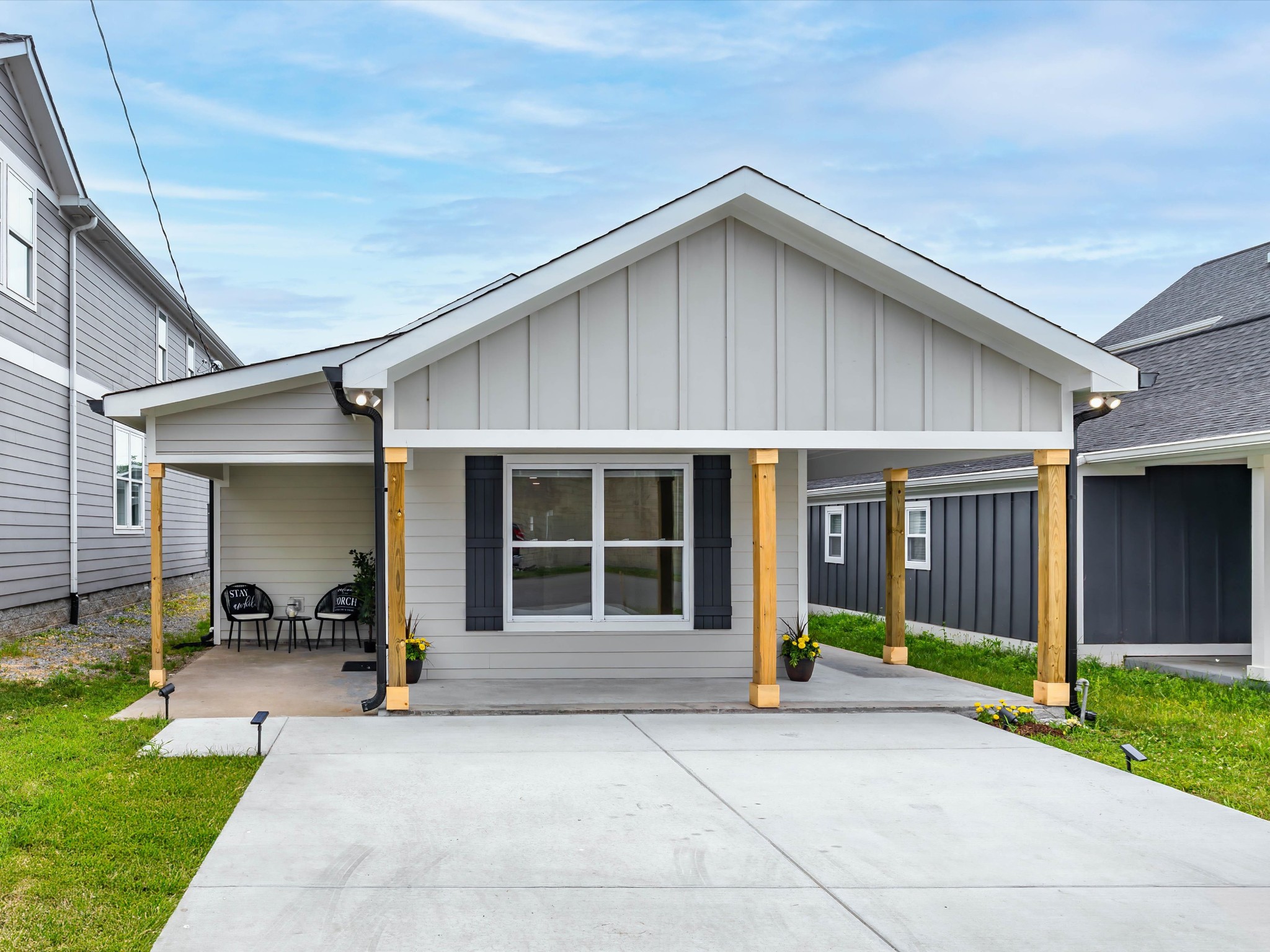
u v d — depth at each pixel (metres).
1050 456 8.00
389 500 7.52
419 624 9.23
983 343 7.97
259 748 6.32
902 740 6.88
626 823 4.90
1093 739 7.11
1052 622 7.98
